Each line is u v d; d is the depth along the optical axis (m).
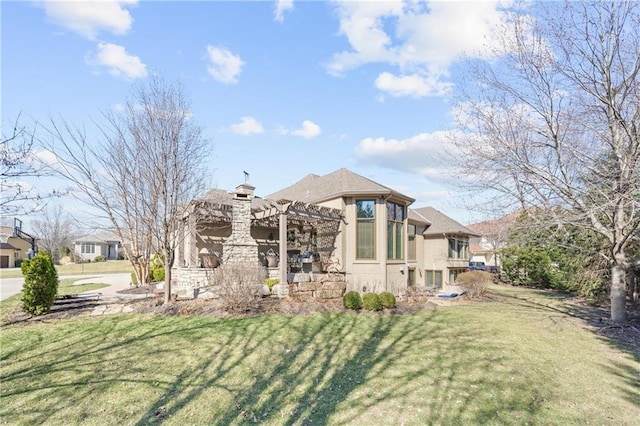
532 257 23.53
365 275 15.48
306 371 6.81
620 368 7.34
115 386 5.93
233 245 13.06
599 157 11.09
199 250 16.52
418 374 6.75
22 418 4.93
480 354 8.03
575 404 5.63
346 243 15.78
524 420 5.07
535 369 7.16
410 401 5.61
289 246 19.02
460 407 5.43
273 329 9.31
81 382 6.05
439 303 15.64
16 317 9.91
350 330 9.80
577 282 16.72
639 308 14.01
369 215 15.80
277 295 12.66
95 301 11.84
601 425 4.98
